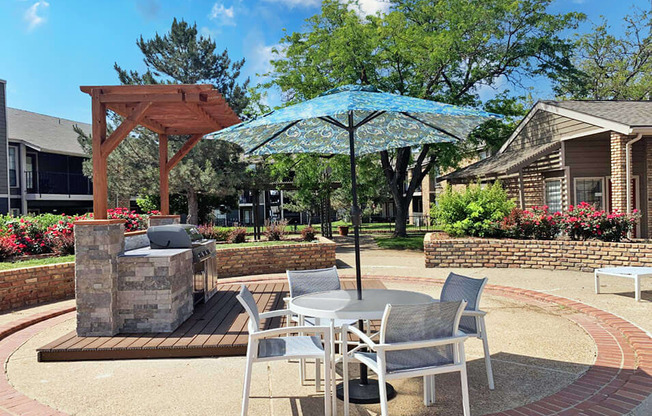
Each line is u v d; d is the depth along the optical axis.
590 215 10.52
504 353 4.96
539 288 8.39
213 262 7.79
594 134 12.67
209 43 21.33
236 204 23.88
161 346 5.01
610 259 9.85
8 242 10.27
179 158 8.61
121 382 4.32
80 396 4.00
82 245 5.43
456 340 3.27
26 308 7.62
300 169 20.14
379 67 18.73
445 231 12.72
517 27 18.80
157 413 3.63
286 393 4.02
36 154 26.98
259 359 3.46
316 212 26.59
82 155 28.34
